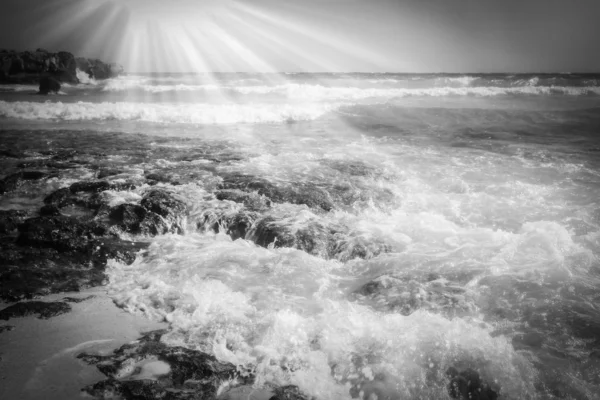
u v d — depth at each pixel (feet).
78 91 75.87
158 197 20.25
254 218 19.02
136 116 48.96
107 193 21.93
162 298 12.78
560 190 23.61
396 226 18.98
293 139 37.93
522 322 11.40
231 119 48.16
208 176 24.88
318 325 11.12
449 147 34.91
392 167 28.19
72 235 16.98
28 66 99.86
